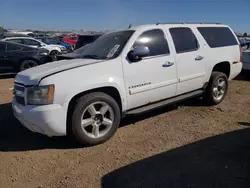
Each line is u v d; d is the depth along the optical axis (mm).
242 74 9695
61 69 3732
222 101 6152
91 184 2967
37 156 3650
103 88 3982
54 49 16672
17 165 3424
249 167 3201
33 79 3609
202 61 5254
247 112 5344
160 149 3754
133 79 4188
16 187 2963
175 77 4777
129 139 4133
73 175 3162
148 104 4570
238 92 7133
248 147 3740
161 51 4590
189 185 2869
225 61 5738
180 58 4828
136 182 2965
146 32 4500
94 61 4004
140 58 4246
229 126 4578
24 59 10430
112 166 3330
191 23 5375
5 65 10211
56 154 3695
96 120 3881
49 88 3473
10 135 4379
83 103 3688
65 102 3555
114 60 4031
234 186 2826
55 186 2959
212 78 5562
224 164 3283
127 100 4172
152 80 4430
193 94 5242
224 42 5844
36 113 3482
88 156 3613
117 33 4781
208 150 3676
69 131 3750
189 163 3334
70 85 3574
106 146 3902
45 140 4160
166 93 4719
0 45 10172
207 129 4461
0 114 5434
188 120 4922
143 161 3426
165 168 3234
